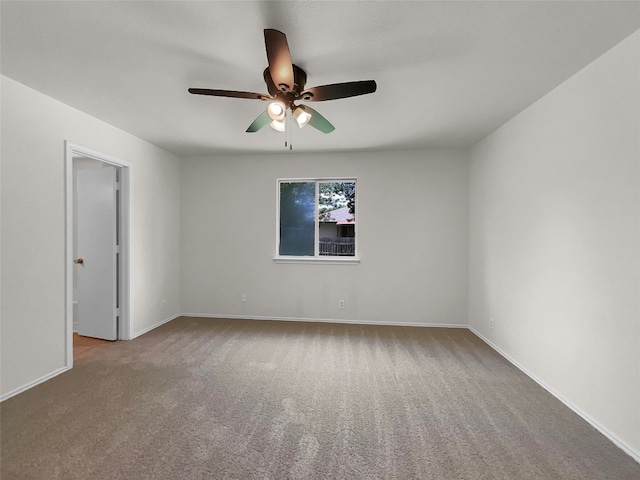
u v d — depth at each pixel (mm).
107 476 1610
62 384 2594
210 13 1643
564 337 2369
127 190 3682
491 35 1826
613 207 1941
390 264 4387
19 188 2447
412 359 3176
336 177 4480
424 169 4320
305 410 2244
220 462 1720
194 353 3297
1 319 2336
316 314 4531
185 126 3410
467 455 1794
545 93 2578
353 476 1631
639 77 1768
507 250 3209
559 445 1886
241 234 4656
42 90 2559
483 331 3775
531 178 2791
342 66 2164
